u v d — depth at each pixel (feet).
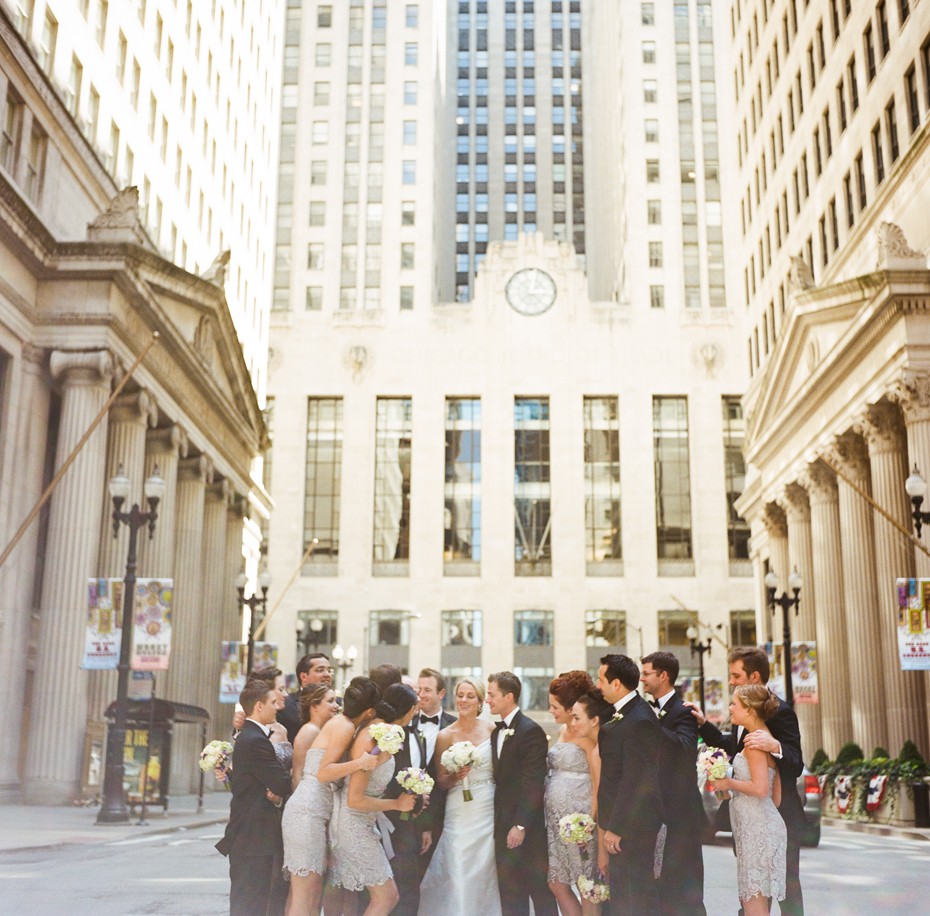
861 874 48.49
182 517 143.13
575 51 458.09
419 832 28.27
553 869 28.22
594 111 394.11
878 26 127.13
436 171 311.88
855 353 117.39
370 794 26.66
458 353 276.41
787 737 26.89
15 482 101.40
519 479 271.28
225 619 170.60
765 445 161.68
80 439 103.30
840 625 134.21
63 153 110.83
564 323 276.62
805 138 157.89
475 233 441.68
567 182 445.37
